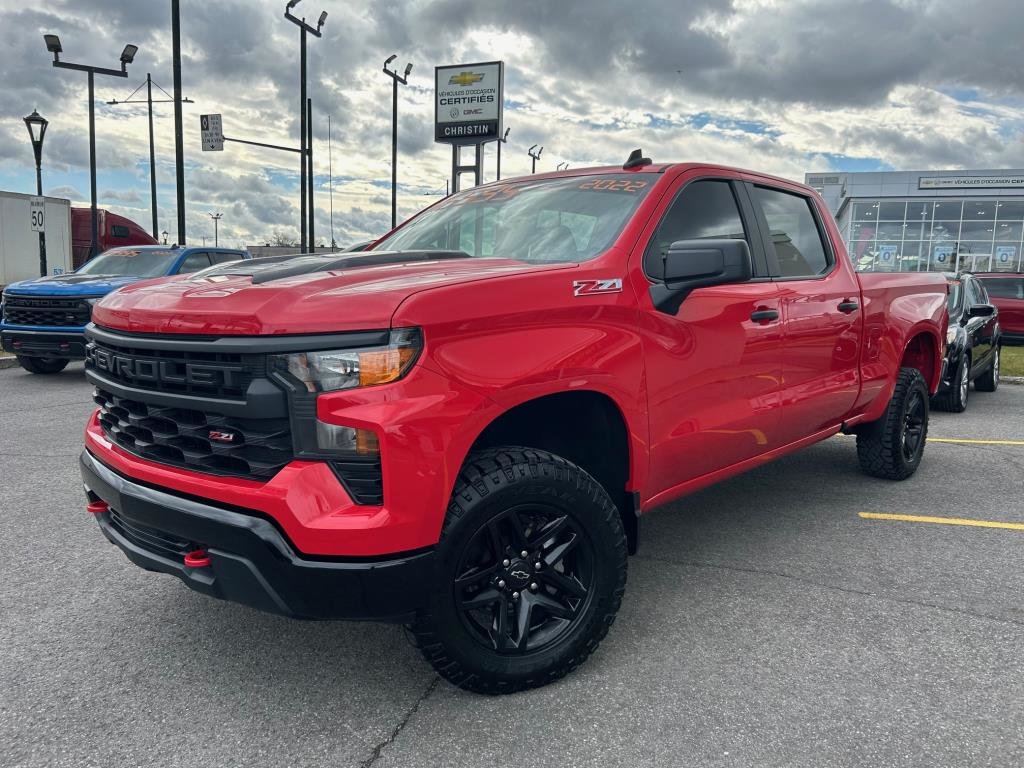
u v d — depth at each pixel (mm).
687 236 3398
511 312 2508
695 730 2447
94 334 2867
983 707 2570
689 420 3223
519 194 3740
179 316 2430
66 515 4641
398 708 2590
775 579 3674
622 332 2854
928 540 4219
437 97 26422
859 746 2359
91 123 20594
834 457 6223
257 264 3143
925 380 5680
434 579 2361
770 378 3736
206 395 2404
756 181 4008
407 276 2623
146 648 3012
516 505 2510
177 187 17312
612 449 3004
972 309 9242
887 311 4852
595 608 2734
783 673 2795
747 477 5586
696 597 3471
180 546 2547
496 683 2594
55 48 19266
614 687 2707
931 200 38969
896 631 3127
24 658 2930
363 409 2227
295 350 2260
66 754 2338
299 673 2826
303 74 22828
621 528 2787
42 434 6887
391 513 2242
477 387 2381
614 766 2279
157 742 2400
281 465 2309
